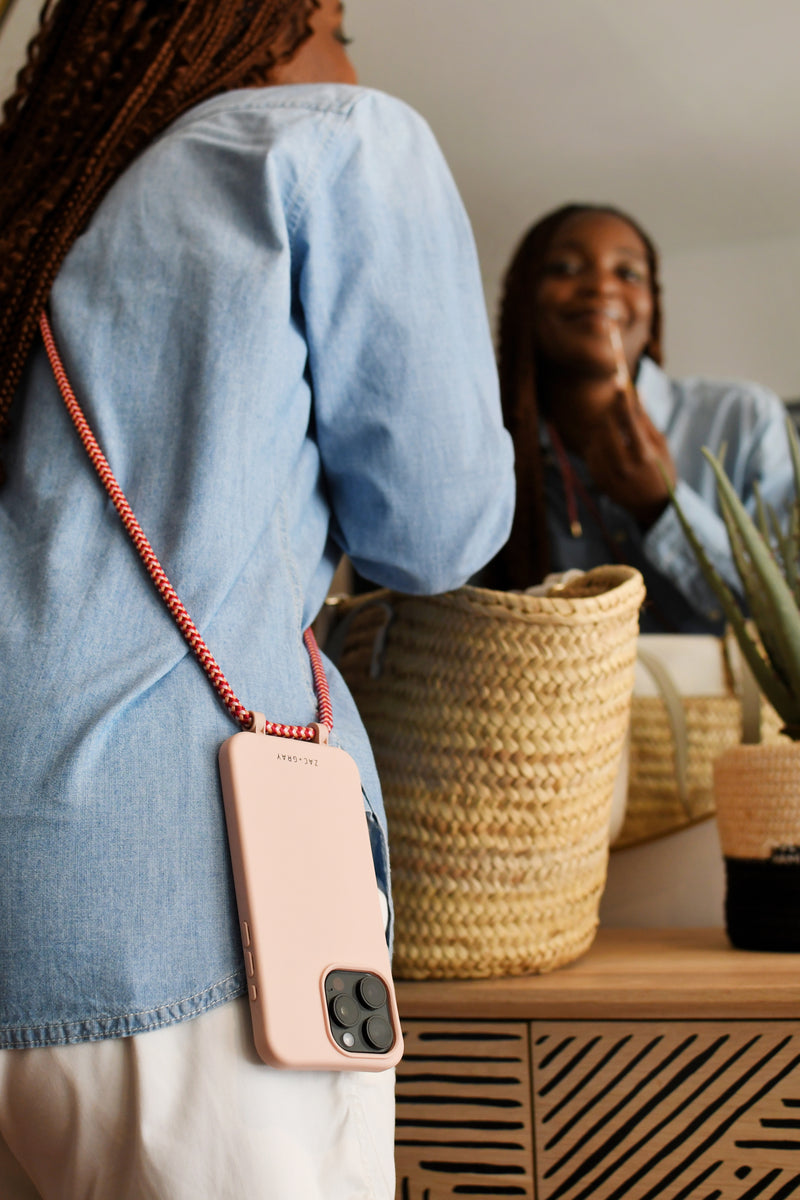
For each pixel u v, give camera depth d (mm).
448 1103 738
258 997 378
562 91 2162
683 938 996
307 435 557
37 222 548
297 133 538
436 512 553
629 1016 730
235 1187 361
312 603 556
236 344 491
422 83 2143
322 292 526
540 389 2178
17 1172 421
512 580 2057
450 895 786
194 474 463
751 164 2346
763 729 1138
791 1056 704
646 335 2303
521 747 786
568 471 2090
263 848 402
